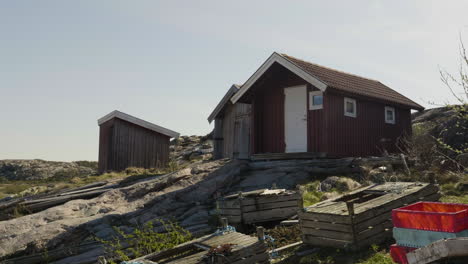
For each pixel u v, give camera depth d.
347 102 14.85
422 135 15.34
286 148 15.38
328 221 6.04
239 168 13.33
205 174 12.91
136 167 22.56
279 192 8.45
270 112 16.14
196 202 11.03
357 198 7.19
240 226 8.01
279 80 15.91
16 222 9.95
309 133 14.63
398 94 19.17
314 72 14.45
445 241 3.40
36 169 34.53
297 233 7.16
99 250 8.30
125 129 22.83
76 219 9.87
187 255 5.69
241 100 16.62
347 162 13.00
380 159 12.91
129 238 8.61
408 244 4.45
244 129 20.38
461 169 11.72
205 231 8.45
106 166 22.45
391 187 7.26
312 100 14.70
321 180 11.87
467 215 4.13
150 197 11.34
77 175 26.64
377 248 5.70
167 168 21.48
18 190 17.89
